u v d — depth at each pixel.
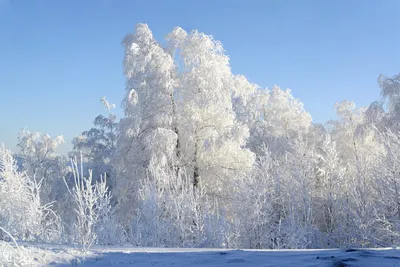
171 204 12.18
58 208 15.00
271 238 14.05
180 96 21.64
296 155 19.88
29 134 39.09
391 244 13.49
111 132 32.31
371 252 5.39
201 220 11.95
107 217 9.10
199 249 6.69
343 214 16.86
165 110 20.84
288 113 36.28
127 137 20.91
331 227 17.88
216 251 5.94
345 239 15.63
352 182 17.56
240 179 14.90
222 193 20.08
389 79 24.31
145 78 22.11
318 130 32.88
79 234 7.72
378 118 24.44
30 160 36.88
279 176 17.75
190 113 21.23
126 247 6.89
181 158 20.94
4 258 4.61
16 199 8.66
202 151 21.02
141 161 20.56
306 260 4.70
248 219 13.47
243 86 23.58
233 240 11.97
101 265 4.64
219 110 21.27
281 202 17.09
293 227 13.77
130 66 21.67
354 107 33.22
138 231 10.22
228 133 20.69
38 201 9.15
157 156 19.22
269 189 16.89
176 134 19.70
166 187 12.78
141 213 12.27
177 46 21.72
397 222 13.70
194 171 20.95
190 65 21.59
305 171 18.73
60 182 27.77
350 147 31.19
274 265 4.37
